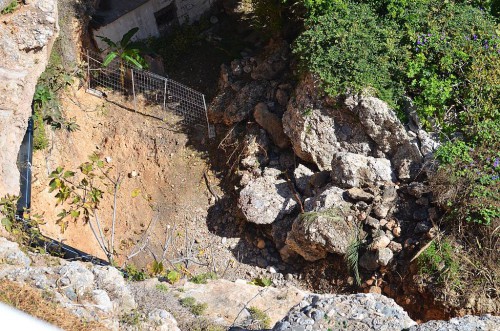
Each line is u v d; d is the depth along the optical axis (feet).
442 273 51.52
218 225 61.36
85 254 50.26
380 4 60.80
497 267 51.03
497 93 56.65
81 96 65.00
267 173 60.85
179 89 67.21
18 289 36.81
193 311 43.42
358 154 57.41
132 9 68.18
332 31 59.06
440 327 34.81
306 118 58.90
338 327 35.86
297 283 56.85
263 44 70.18
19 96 49.62
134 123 65.77
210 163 64.39
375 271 54.39
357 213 55.47
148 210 62.28
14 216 45.91
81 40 65.00
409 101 56.95
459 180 53.36
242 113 63.72
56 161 59.11
